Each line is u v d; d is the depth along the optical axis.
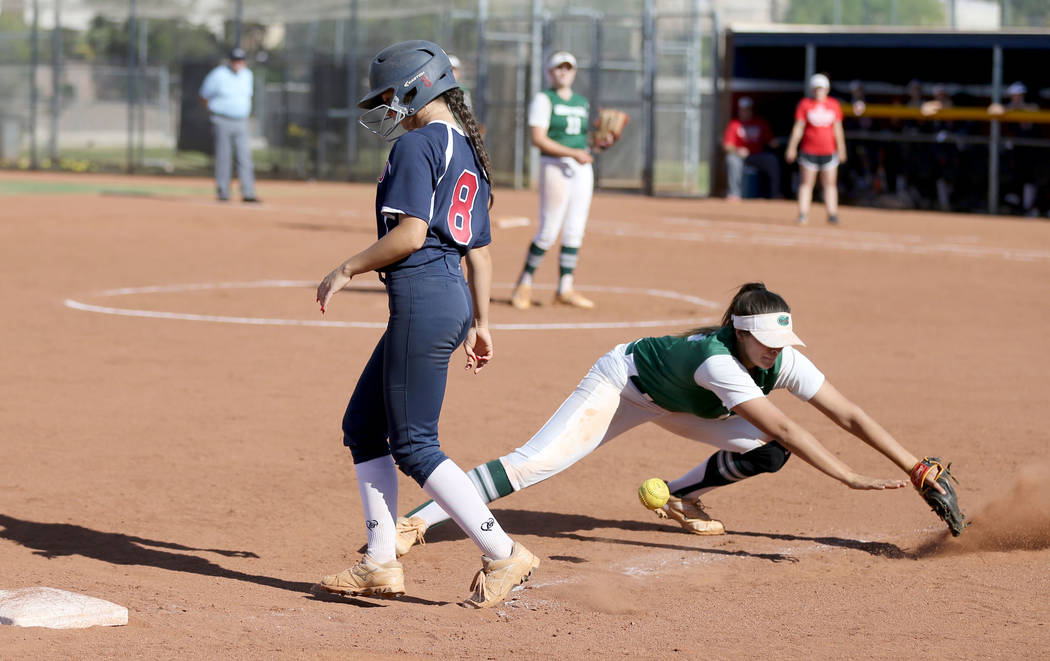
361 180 96.25
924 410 23.75
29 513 16.95
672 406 15.48
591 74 88.62
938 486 14.83
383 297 38.94
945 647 11.73
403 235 12.37
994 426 22.45
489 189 13.34
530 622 12.70
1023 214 74.56
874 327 34.12
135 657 10.81
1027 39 72.44
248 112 70.25
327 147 97.25
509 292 40.53
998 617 12.83
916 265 48.72
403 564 15.44
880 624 12.57
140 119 99.69
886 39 76.75
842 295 40.47
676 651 11.54
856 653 11.52
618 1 92.50
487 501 15.45
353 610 13.09
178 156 99.94
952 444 21.12
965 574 14.60
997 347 31.16
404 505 17.88
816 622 12.69
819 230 62.09
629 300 38.78
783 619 12.80
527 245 55.53
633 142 92.25
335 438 21.47
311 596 13.72
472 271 13.52
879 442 15.12
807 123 63.72
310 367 27.41
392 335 12.82
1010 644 11.84
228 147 70.19
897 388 25.84
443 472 13.06
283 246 51.50
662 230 60.94
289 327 32.69
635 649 11.62
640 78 92.12
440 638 11.97
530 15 91.44
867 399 24.69
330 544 16.03
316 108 97.44
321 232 56.47
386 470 13.56
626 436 21.95
